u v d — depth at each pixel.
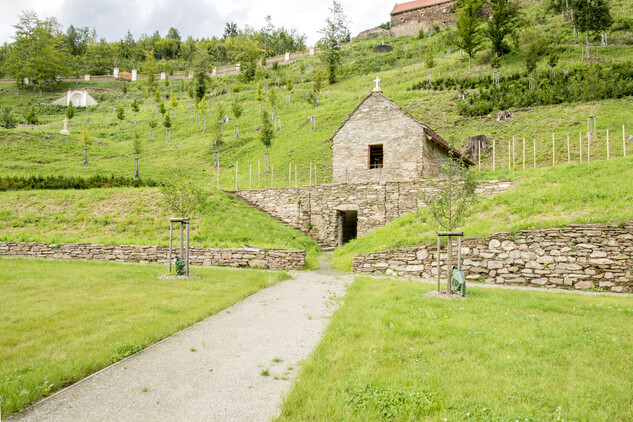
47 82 99.50
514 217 15.18
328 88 67.50
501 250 13.73
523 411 4.03
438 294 10.38
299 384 4.68
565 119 32.22
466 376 4.91
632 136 25.20
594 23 49.62
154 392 4.64
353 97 53.47
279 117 49.22
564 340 6.29
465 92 42.56
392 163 23.39
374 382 4.67
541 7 77.19
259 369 5.38
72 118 67.25
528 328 7.02
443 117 38.78
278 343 6.53
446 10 94.12
